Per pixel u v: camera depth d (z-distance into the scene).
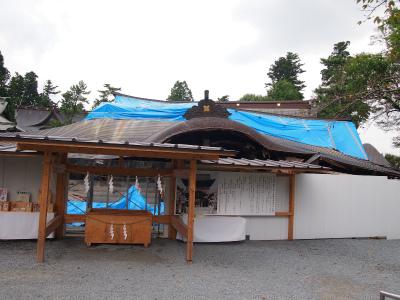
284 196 10.66
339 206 11.48
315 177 11.23
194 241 9.24
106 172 8.58
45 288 5.32
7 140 5.88
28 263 6.65
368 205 11.88
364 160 15.60
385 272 7.43
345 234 11.51
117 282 5.80
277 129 16.00
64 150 6.55
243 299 5.34
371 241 11.23
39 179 9.09
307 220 11.01
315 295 5.70
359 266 7.86
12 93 44.59
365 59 13.59
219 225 9.45
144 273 6.41
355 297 5.70
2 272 6.04
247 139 11.74
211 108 11.55
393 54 12.18
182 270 6.73
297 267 7.49
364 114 16.42
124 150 6.62
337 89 17.64
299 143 15.02
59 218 8.33
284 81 42.41
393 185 12.27
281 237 10.62
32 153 8.00
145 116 15.30
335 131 16.89
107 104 15.38
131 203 10.21
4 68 45.22
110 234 8.16
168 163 9.88
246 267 7.25
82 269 6.44
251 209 9.97
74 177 9.48
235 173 9.83
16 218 8.43
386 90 13.66
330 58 26.53
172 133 10.73
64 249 7.84
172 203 9.34
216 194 9.62
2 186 8.97
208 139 11.86
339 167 13.14
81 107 26.28
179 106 16.27
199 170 9.52
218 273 6.68
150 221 8.40
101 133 12.72
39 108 36.78
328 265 7.80
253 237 10.30
